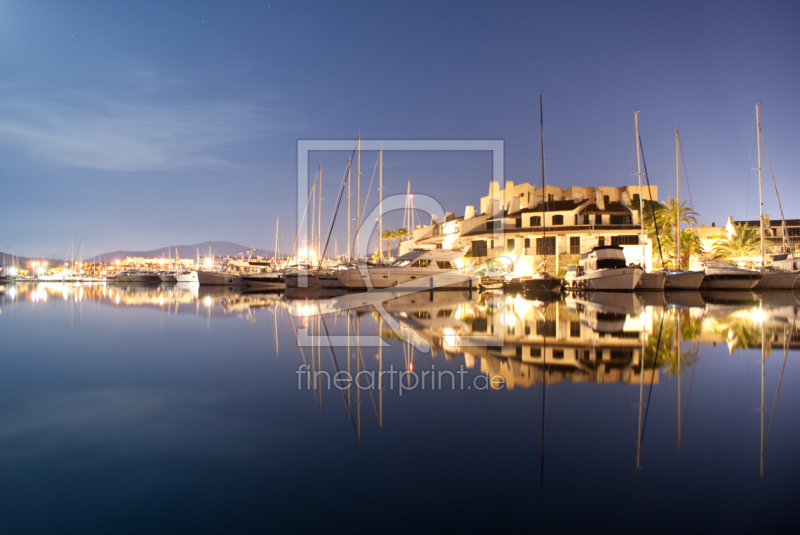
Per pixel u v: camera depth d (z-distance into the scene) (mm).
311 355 11141
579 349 11523
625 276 40812
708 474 4574
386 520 3848
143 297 38812
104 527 3789
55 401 7285
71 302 32000
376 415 6473
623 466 4766
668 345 12008
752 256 61781
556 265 57875
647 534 3605
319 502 4156
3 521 3869
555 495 4211
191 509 4043
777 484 4352
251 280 64062
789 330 14906
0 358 10836
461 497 4207
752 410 6500
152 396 7547
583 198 68688
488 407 6746
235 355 11211
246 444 5477
